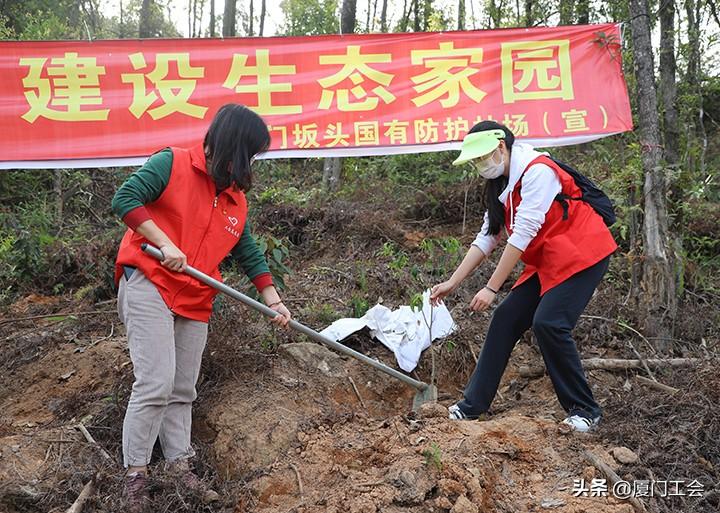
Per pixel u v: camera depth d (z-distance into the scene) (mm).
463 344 4113
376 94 4855
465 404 3307
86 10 15164
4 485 2828
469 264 3336
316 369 3676
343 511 2551
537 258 3197
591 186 3205
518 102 4785
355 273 5051
